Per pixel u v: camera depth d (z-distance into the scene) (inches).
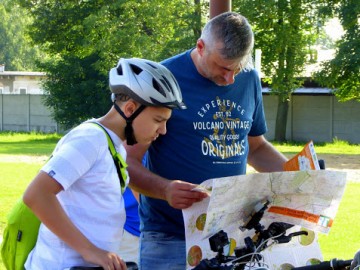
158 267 146.8
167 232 146.1
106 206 109.5
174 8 1106.7
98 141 108.2
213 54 131.2
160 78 111.0
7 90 2010.3
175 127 140.9
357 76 1061.1
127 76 110.2
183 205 122.7
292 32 1114.7
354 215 377.4
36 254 112.1
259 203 115.7
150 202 147.0
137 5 1109.7
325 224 123.6
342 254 286.8
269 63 1143.6
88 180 108.0
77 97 1273.4
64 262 109.0
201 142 141.5
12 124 1497.3
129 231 178.9
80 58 1259.8
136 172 134.0
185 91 141.1
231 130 144.6
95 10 1220.5
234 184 107.3
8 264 116.6
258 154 158.4
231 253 120.3
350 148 1019.3
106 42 1106.1
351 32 1045.8
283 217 121.0
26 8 1309.1
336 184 117.7
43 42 1290.6
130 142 113.5
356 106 1175.6
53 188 105.0
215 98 142.3
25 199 105.5
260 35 1135.0
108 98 1267.2
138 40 1089.4
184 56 143.3
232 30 129.0
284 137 1194.0
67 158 105.6
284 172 111.7
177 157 141.9
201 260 113.2
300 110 1221.1
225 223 114.9
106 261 105.7
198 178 142.0
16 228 114.1
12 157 788.6
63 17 1254.9
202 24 1100.5
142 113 110.7
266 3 1069.8
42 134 1371.8
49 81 1296.8
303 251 130.7
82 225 108.6
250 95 148.6
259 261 119.3
